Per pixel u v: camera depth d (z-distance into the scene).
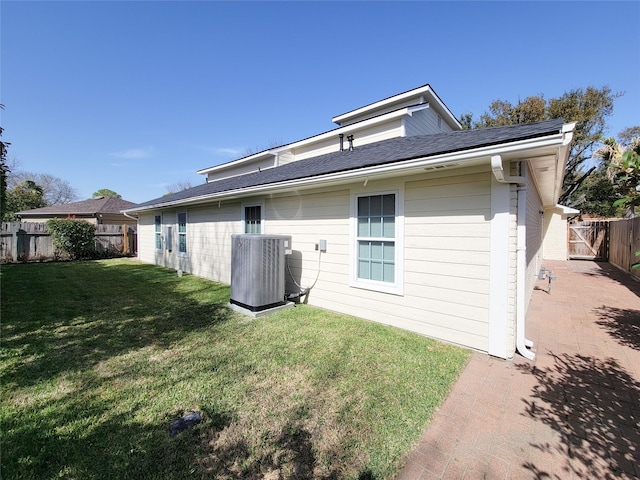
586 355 3.79
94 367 3.29
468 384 3.06
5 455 1.97
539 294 7.31
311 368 3.33
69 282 8.47
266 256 5.47
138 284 8.34
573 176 22.09
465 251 3.97
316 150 11.02
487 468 1.97
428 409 2.60
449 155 3.54
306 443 2.15
